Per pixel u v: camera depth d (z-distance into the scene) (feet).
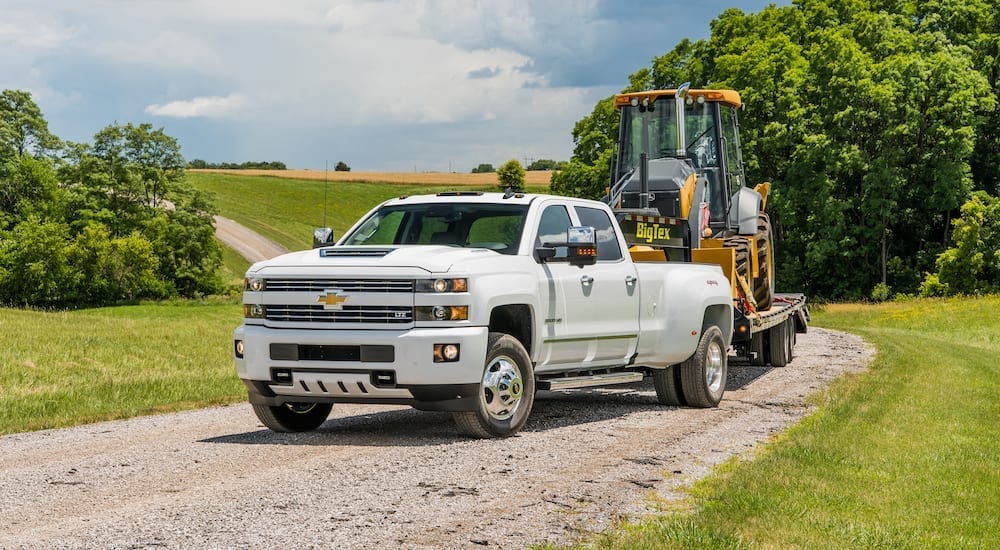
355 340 28.55
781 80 177.58
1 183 307.17
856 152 171.22
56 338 107.96
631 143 56.90
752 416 36.99
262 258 370.94
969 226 167.02
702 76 191.93
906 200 179.93
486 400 30.19
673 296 38.19
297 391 29.71
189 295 317.01
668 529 18.53
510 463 26.37
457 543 18.24
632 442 30.22
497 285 29.78
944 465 26.18
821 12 193.67
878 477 24.30
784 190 175.42
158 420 36.81
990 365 62.44
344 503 21.50
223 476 24.61
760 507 20.62
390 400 29.30
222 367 74.74
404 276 28.58
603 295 34.65
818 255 172.86
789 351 60.39
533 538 18.61
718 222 54.70
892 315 135.03
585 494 22.57
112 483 23.89
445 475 24.66
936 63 173.27
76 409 40.11
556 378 33.86
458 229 32.81
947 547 17.98
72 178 313.32
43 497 22.33
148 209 319.27
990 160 192.03
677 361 38.63
